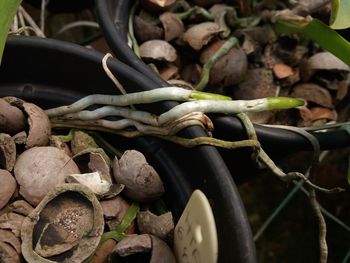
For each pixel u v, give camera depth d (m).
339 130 0.21
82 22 0.29
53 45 0.18
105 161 0.17
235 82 0.23
